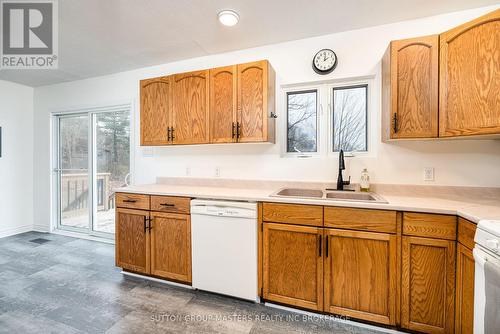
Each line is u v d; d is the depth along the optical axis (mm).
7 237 3412
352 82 2238
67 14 1904
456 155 1912
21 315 1744
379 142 2102
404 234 1506
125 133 3221
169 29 2139
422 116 1693
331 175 2246
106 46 2445
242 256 1870
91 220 3408
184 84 2354
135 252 2266
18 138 3568
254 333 1585
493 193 1817
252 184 2459
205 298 1975
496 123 1413
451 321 1409
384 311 1555
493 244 1036
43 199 3672
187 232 2057
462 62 1535
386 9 1865
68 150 3617
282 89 2416
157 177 2912
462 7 1846
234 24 2047
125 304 1886
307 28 2131
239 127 2166
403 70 1744
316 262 1692
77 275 2344
